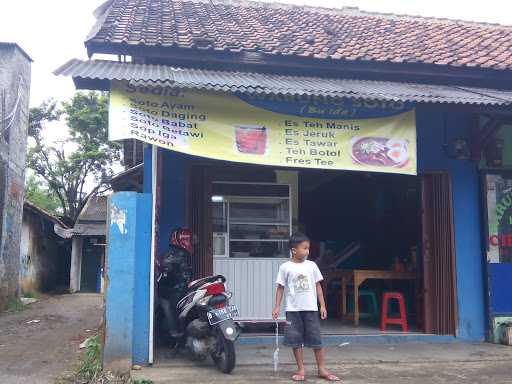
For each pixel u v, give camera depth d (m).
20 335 9.52
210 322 5.80
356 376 5.68
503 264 7.70
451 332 7.60
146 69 6.43
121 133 5.73
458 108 6.40
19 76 13.90
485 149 7.86
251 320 7.68
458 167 7.86
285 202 7.97
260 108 6.31
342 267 10.62
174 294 6.68
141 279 5.95
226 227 7.79
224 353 5.69
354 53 7.73
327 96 5.93
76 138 27.41
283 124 6.36
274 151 6.29
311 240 10.77
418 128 7.81
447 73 7.66
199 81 5.86
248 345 7.16
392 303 9.47
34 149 26.94
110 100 5.76
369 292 9.36
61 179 27.56
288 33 8.87
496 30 10.66
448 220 7.73
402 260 9.55
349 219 11.48
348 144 6.50
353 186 11.45
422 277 8.21
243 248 7.81
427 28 10.47
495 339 7.46
